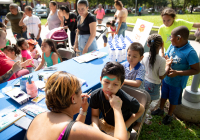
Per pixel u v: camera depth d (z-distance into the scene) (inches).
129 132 59.7
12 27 221.3
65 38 180.2
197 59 79.8
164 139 89.0
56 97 35.1
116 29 235.9
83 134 31.3
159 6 1697.8
